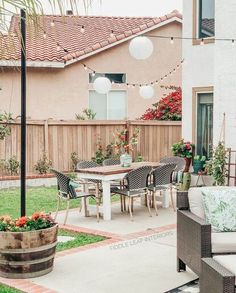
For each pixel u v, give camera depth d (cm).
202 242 493
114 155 1430
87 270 586
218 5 1001
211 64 1138
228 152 984
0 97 1554
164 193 990
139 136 1459
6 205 1012
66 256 646
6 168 1303
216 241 514
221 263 455
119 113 1695
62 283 540
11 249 544
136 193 881
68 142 1392
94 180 948
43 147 1360
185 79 1202
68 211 902
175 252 664
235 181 971
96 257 642
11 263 548
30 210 966
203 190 589
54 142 1373
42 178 1308
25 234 544
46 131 1359
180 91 1578
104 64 1669
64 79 1627
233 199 576
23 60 577
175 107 1527
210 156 1126
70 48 1672
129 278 557
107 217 881
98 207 871
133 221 867
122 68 1689
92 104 1667
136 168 887
